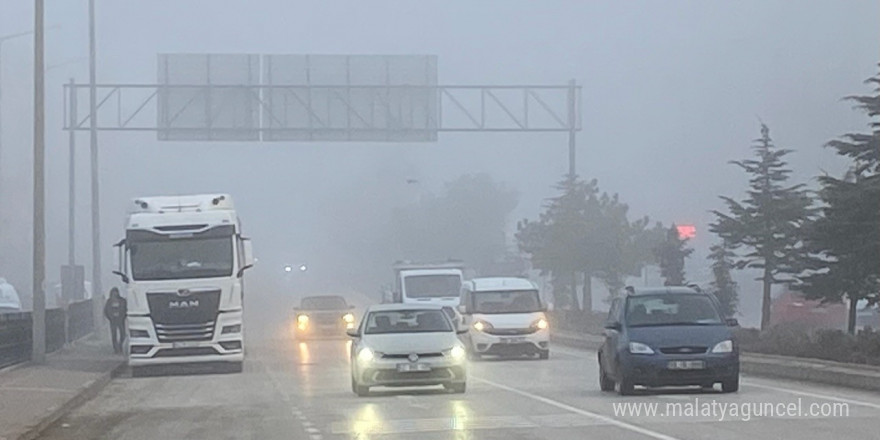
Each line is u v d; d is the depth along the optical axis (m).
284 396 26.88
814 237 37.69
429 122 53.47
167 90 52.75
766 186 44.03
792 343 33.06
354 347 26.72
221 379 32.97
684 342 23.92
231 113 52.78
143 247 34.97
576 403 23.08
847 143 37.34
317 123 52.94
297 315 55.34
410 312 27.44
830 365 28.09
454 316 46.84
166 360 34.69
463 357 26.05
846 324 50.06
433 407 23.02
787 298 56.09
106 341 51.94
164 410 24.55
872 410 20.59
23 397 26.19
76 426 22.09
